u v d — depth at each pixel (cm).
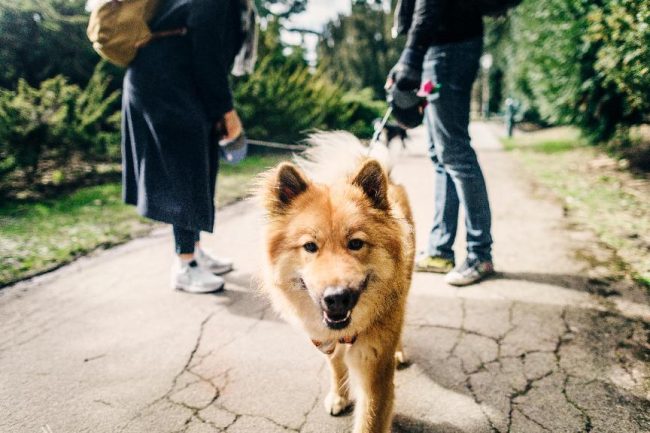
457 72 312
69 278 367
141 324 292
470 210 328
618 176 650
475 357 246
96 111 679
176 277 337
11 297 332
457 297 315
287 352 260
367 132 1460
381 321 194
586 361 237
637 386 216
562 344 253
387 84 318
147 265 393
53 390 228
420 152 1050
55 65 885
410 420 203
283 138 1082
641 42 424
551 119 874
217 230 493
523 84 1193
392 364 195
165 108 293
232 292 338
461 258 387
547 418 200
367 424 184
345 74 3056
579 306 292
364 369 191
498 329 272
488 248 335
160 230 495
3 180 604
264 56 1212
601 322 272
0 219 519
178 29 295
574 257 368
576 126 829
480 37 318
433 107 321
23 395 224
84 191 667
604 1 543
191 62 302
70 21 832
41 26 823
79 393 226
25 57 848
